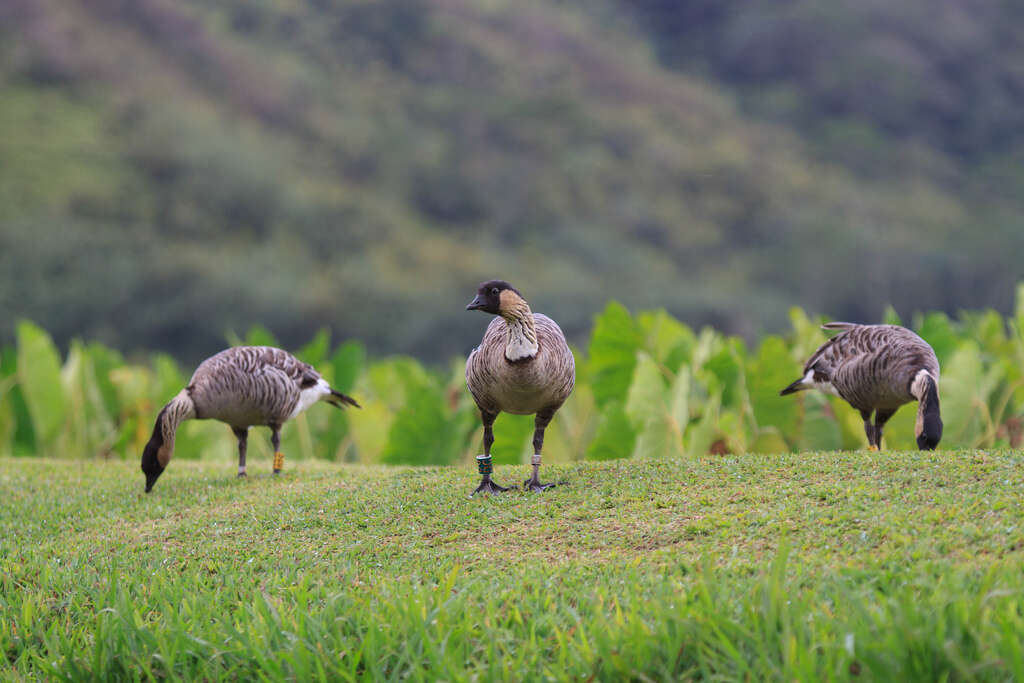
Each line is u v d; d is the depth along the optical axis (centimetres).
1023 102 11538
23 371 1559
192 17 9550
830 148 10488
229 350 1144
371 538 856
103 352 1720
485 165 8756
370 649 603
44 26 8169
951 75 11756
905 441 1329
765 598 573
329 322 6412
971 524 688
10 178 6253
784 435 1373
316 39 10256
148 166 7156
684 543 746
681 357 1514
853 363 1056
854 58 11475
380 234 7531
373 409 1518
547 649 617
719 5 12812
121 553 874
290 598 725
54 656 667
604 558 742
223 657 639
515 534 823
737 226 8844
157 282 6022
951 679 520
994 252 8462
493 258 7556
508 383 854
